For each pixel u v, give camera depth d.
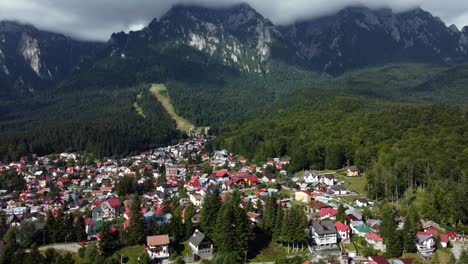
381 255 132.25
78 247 136.75
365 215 160.88
